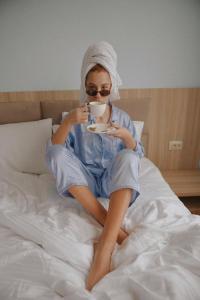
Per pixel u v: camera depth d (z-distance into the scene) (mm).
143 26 1975
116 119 1587
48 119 1930
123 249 1021
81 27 1938
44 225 1105
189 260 911
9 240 1077
